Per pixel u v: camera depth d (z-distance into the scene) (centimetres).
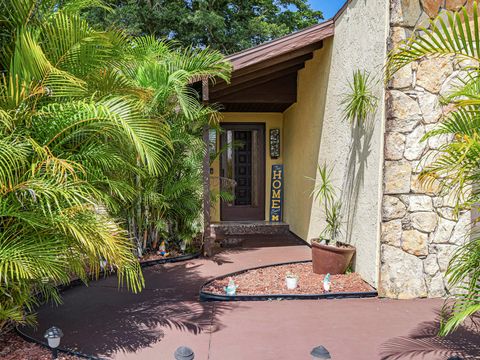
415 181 366
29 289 264
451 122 243
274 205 807
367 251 403
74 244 249
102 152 281
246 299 370
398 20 356
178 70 477
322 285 400
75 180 239
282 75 655
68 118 248
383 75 368
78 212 243
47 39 264
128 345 274
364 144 412
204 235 557
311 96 604
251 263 513
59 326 308
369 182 400
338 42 496
